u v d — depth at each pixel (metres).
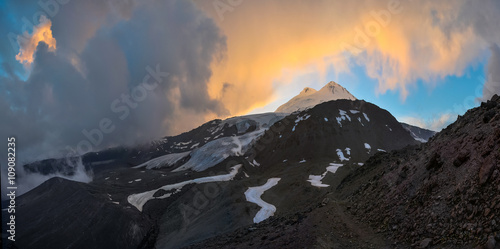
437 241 13.66
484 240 11.70
